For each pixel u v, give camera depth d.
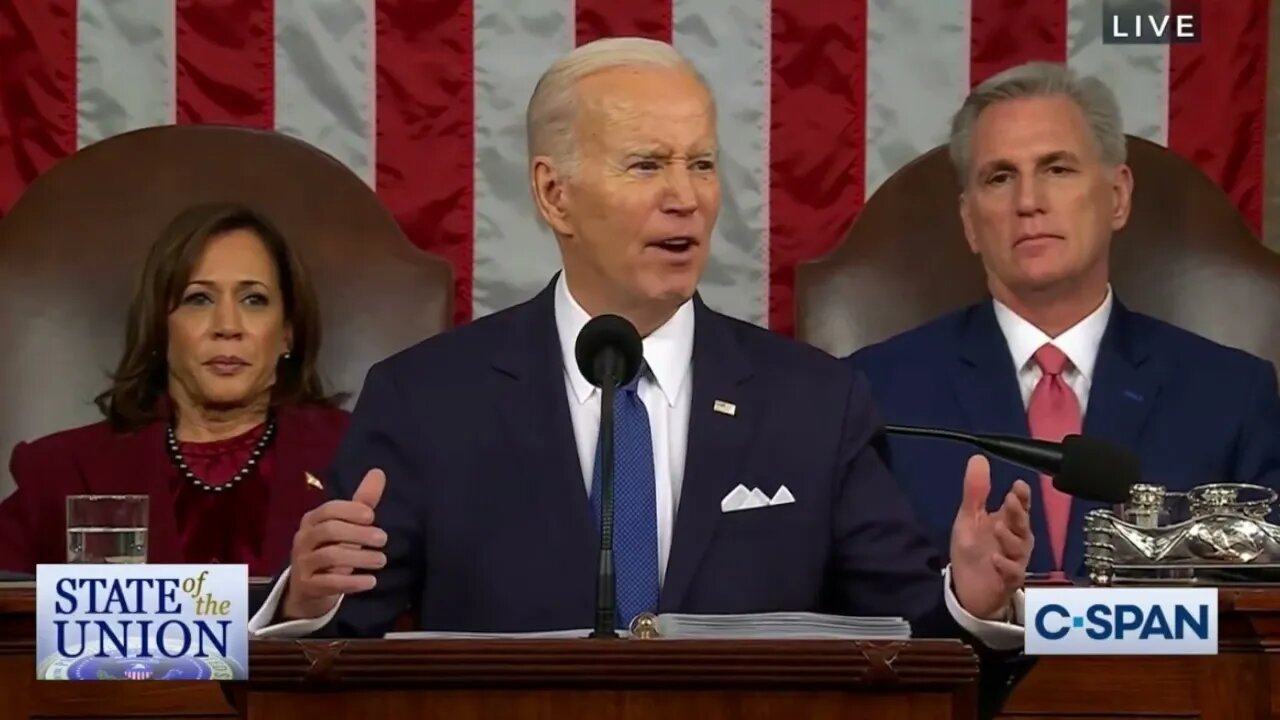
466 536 9.02
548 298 9.58
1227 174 13.77
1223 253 12.72
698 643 6.43
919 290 12.65
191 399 11.57
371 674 6.42
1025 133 11.78
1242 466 11.62
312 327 11.86
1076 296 11.79
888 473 9.27
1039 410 11.69
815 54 13.80
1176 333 11.92
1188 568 9.38
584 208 9.37
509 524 9.01
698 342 9.40
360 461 9.20
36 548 11.41
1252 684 8.91
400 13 13.72
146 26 13.63
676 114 9.38
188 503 11.35
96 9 13.61
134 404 11.58
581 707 6.46
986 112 11.91
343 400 12.16
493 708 6.47
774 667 6.41
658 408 9.28
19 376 12.31
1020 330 11.81
